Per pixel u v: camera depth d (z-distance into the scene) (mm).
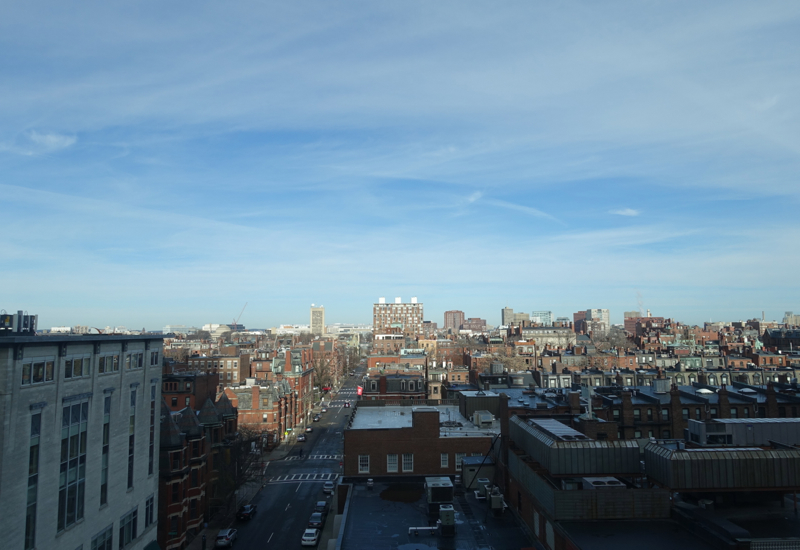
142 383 51125
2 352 32781
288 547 62656
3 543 32094
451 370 153875
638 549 25906
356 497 47031
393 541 35969
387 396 118562
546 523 31766
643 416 77938
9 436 32719
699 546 26250
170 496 60469
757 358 172500
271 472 97000
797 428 41719
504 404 44250
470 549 34312
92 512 42062
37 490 35281
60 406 37938
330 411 167625
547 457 33844
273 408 117250
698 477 29516
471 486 47344
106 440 44500
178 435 62188
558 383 117312
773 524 28922
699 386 94250
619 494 29734
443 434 57906
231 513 74438
